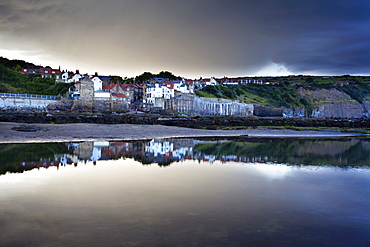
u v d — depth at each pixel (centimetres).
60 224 1016
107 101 10069
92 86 9844
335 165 2420
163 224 1034
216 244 885
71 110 9375
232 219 1103
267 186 1653
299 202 1353
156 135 5234
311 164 2455
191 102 12888
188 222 1058
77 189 1503
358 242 934
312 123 9450
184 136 5303
